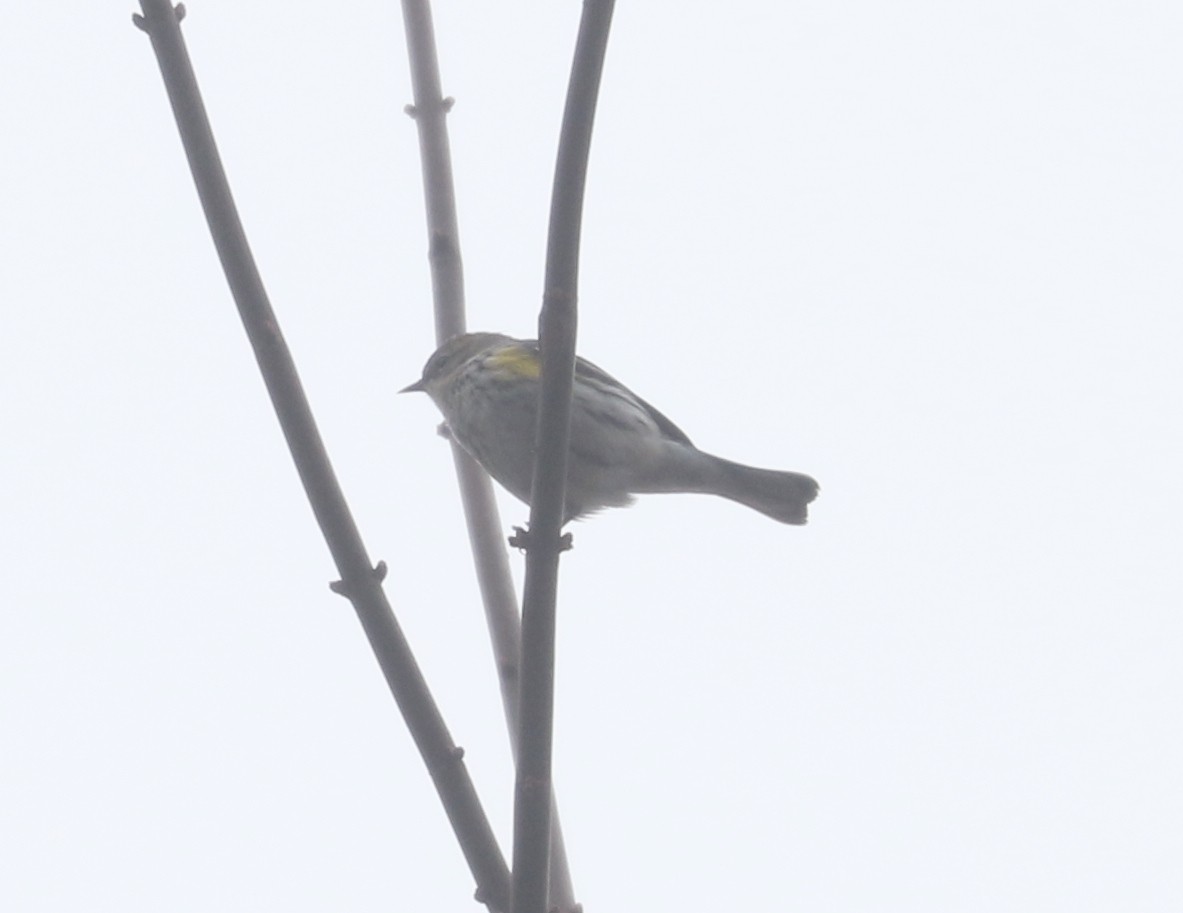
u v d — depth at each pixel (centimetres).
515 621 866
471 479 938
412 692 707
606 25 673
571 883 787
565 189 684
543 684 693
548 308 697
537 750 686
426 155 969
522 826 677
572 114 678
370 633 708
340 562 710
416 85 984
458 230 957
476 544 906
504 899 698
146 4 714
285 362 708
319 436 710
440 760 707
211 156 713
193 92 714
